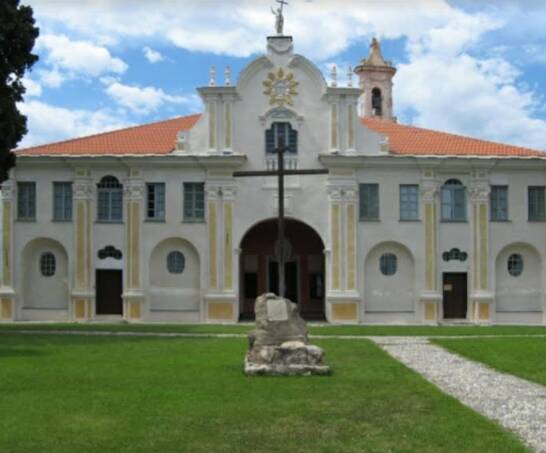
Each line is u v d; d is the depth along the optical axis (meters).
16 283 47.47
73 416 15.10
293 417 15.15
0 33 34.12
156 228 47.12
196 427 14.24
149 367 22.41
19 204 47.75
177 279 47.34
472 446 12.91
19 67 35.22
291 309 21.86
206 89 47.34
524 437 13.68
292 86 47.69
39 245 48.00
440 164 47.22
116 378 20.11
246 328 40.75
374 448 12.83
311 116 47.62
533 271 48.12
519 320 47.78
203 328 40.75
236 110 47.62
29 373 21.03
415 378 20.45
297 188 47.19
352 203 47.03
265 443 13.16
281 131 47.69
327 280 46.94
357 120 47.66
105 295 47.72
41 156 47.06
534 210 47.97
